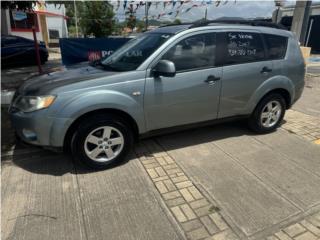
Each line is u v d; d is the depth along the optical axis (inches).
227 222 105.3
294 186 128.2
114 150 142.4
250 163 148.4
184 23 169.3
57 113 124.2
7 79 382.3
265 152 160.9
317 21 852.6
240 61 163.2
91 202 116.0
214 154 157.9
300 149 165.2
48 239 97.0
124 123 139.7
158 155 156.3
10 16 767.1
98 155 138.8
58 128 125.3
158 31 164.6
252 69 166.2
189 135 182.9
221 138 179.0
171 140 175.2
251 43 167.0
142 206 114.0
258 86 170.9
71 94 125.6
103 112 134.3
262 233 100.2
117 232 100.3
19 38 502.3
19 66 505.7
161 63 135.0
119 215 108.7
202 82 151.4
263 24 175.8
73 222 104.7
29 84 144.0
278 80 176.1
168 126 151.9
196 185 128.3
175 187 126.9
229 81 159.9
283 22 858.8
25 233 99.3
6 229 100.7
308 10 440.8
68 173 136.9
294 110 245.1
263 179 133.6
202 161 150.3
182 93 147.5
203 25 154.5
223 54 157.3
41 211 110.2
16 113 133.5
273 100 181.5
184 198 119.3
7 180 130.3
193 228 102.3
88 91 127.5
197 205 114.7
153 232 100.3
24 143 137.3
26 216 107.3
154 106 142.5
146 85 137.9
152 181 131.4
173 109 148.4
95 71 146.4
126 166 144.2
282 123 208.4
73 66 171.3
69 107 124.6
